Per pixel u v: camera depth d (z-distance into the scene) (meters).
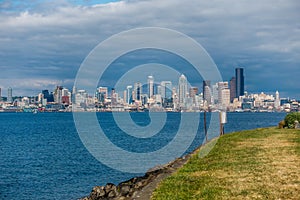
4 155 48.06
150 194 14.66
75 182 30.38
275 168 17.38
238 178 15.87
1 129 104.00
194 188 14.66
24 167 38.22
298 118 37.62
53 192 27.30
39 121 153.75
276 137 29.19
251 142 26.97
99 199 17.39
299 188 14.06
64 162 40.78
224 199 12.99
